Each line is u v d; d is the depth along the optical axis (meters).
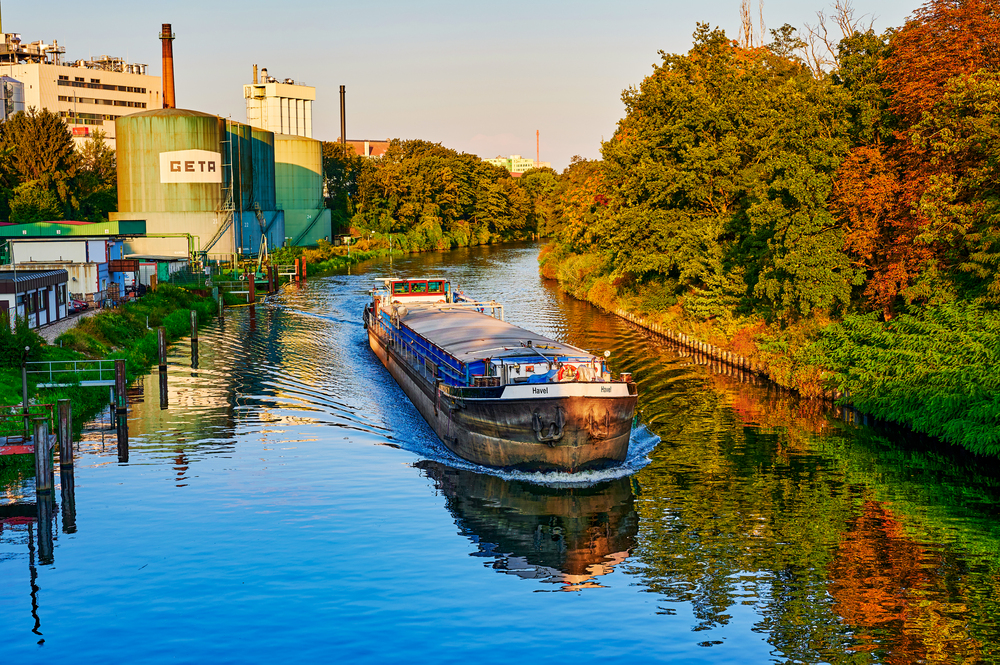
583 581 23.77
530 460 32.22
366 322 64.69
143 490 30.55
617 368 51.97
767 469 33.19
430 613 21.84
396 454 35.31
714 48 77.62
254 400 44.25
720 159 64.62
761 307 57.00
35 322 48.44
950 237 42.69
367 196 167.00
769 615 21.83
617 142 86.25
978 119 41.66
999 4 48.56
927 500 29.66
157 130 107.75
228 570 24.14
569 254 104.38
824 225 49.25
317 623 21.27
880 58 54.88
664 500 29.98
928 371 38.16
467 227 182.62
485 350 38.84
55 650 20.05
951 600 22.48
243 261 111.00
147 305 66.12
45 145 126.81
